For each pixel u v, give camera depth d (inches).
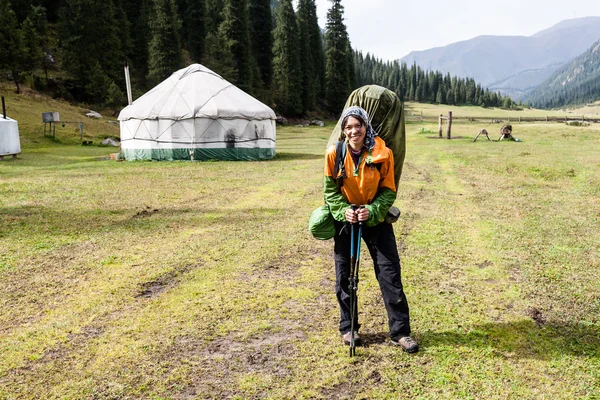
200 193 407.8
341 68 2987.2
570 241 244.7
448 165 584.4
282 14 2566.4
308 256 225.5
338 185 132.1
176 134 721.6
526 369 124.0
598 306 163.3
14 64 1572.3
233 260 220.1
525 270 201.5
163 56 2075.5
